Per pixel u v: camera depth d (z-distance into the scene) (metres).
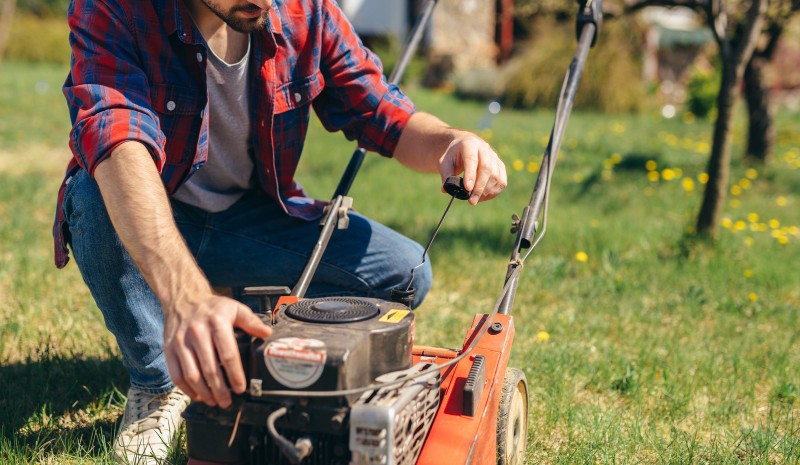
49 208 6.10
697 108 15.66
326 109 2.72
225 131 2.47
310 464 1.64
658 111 15.99
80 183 2.28
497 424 2.09
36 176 7.38
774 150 9.43
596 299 4.24
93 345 3.29
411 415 1.68
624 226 5.72
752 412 2.95
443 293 4.30
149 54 2.22
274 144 2.56
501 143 9.67
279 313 1.79
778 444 2.63
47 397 2.82
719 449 2.62
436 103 15.71
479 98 16.67
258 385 1.56
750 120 8.62
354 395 1.59
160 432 2.38
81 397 2.84
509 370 2.23
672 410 2.91
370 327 1.70
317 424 1.58
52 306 3.81
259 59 2.39
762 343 3.66
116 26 2.13
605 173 7.60
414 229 5.54
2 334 3.36
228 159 2.54
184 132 2.34
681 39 21.08
